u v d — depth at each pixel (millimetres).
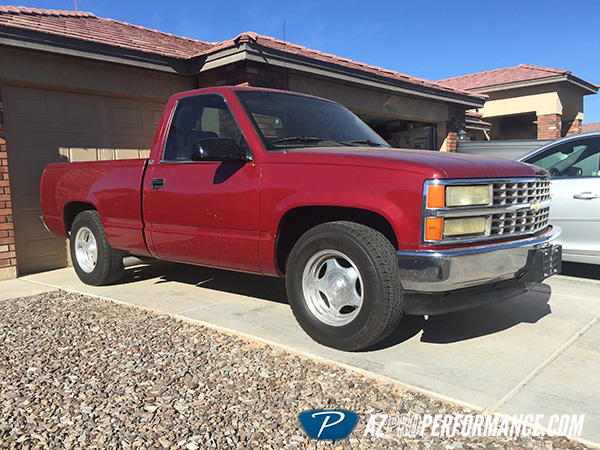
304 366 3318
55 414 2709
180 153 4625
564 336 3846
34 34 6188
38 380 3137
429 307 3234
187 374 3205
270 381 3094
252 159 3982
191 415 2686
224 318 4336
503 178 3465
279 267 3986
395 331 3988
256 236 3926
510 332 3945
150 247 4883
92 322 4305
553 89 14805
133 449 2373
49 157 6953
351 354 3494
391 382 3057
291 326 4105
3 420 2646
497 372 3186
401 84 9891
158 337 3896
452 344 3695
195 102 4629
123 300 5035
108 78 7215
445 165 3244
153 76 7730
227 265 4281
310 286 3709
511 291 3576
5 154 6223
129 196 4953
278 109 4414
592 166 5656
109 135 7539
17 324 4285
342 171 3479
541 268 3564
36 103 6809
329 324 3561
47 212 6148
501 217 3451
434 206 3117
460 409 2738
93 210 5703
